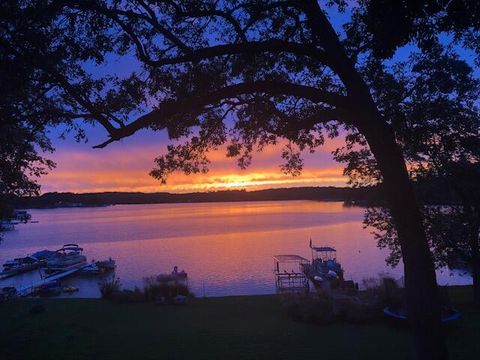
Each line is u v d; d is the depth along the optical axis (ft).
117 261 223.51
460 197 59.06
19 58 25.14
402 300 46.70
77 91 26.18
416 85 43.75
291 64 30.99
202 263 198.59
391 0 19.30
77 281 181.37
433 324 20.47
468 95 53.16
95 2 25.27
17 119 28.32
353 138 40.78
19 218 76.84
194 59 24.63
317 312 46.34
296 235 314.96
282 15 28.84
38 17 24.38
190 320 49.14
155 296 62.03
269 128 34.94
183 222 540.11
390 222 64.90
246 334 42.06
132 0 25.93
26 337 42.32
